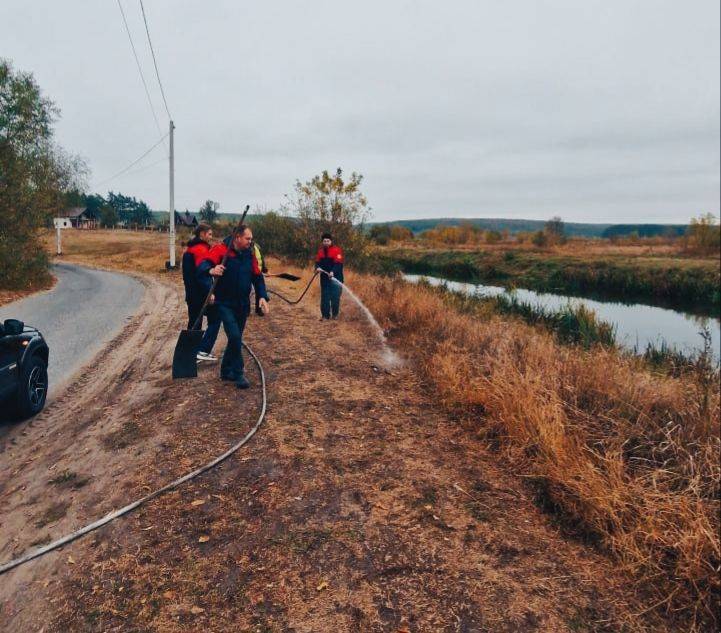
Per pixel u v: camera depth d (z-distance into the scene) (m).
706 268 26.20
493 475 3.76
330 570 2.74
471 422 4.70
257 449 4.13
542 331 10.80
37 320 11.51
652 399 4.88
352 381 5.91
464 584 2.63
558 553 2.89
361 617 2.42
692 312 18.77
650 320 17.03
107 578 2.72
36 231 20.47
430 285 17.94
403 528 3.11
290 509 3.30
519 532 3.08
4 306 14.21
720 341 13.32
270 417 4.80
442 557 2.84
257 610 2.47
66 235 65.38
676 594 2.57
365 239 19.72
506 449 4.08
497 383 4.95
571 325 11.85
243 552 2.89
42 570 2.81
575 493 3.28
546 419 4.07
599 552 2.91
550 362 5.77
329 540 2.99
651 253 39.81
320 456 4.02
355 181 18.98
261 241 23.98
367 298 11.40
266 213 24.44
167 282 19.86
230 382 5.81
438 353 6.52
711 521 3.00
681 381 5.93
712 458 3.59
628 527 2.96
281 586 2.63
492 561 2.81
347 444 4.25
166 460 3.99
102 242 54.31
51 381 6.49
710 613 2.43
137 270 27.23
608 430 4.26
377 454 4.07
